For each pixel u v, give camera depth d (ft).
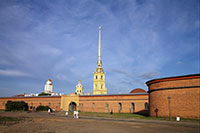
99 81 358.84
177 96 95.20
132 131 56.08
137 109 155.84
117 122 83.76
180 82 95.30
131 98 161.48
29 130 54.29
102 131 55.01
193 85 90.33
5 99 234.38
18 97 226.58
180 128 63.98
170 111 90.63
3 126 61.67
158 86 105.29
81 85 389.19
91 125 70.28
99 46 383.24
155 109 105.70
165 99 100.07
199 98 87.45
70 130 55.93
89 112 172.76
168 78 99.81
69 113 153.07
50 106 203.21
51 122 79.00
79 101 190.90
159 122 83.82
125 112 161.58
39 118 98.12
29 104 217.15
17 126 62.80
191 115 88.58
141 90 217.36
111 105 169.89
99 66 370.53
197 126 69.51
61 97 195.93
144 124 75.82
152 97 110.22
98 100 178.60
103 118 108.37
